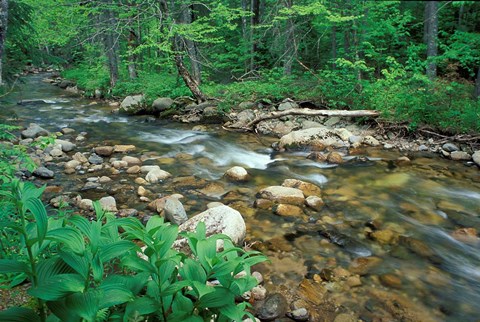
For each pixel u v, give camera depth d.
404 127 9.72
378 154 8.76
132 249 2.43
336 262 4.37
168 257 2.31
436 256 4.56
